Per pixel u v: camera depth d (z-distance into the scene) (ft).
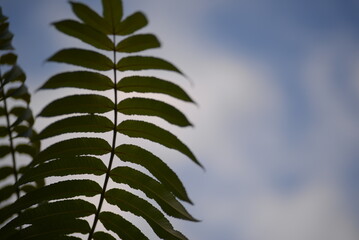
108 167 3.03
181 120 2.96
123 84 2.93
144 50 2.85
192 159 2.97
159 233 3.01
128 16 2.79
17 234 3.00
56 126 2.94
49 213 3.02
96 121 2.98
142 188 3.04
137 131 3.01
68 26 2.79
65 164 3.01
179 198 2.99
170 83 2.90
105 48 2.85
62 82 2.88
